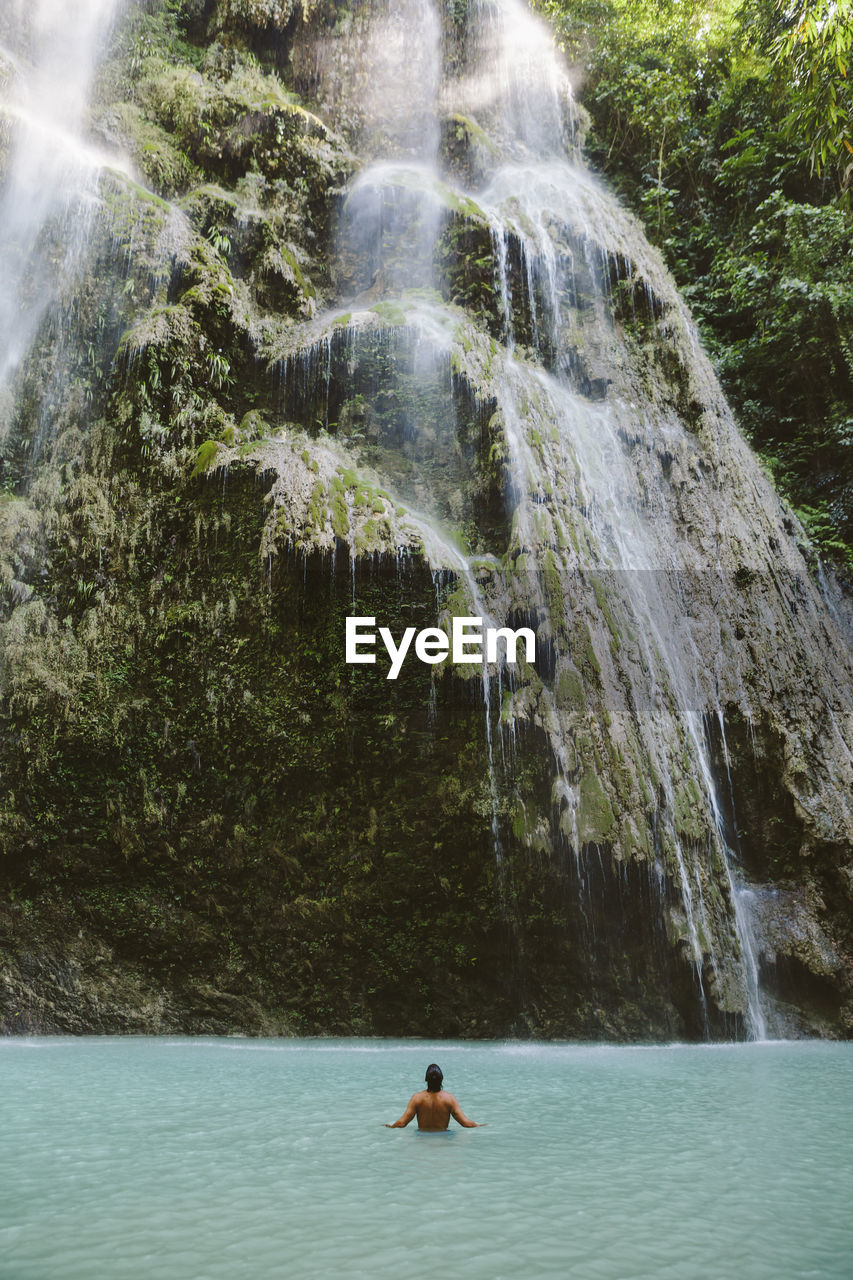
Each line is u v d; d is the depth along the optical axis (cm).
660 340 1745
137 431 1295
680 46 2372
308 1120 635
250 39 1869
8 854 1141
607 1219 429
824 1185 489
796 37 1348
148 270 1397
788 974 1261
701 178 2331
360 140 1912
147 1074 833
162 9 1812
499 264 1647
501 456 1345
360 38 1941
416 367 1457
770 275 2039
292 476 1222
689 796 1252
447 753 1164
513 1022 1163
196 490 1262
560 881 1140
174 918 1170
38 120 1476
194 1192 464
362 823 1177
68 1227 411
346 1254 379
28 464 1330
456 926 1166
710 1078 846
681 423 1684
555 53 2397
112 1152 542
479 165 1906
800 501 1914
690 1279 358
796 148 2114
